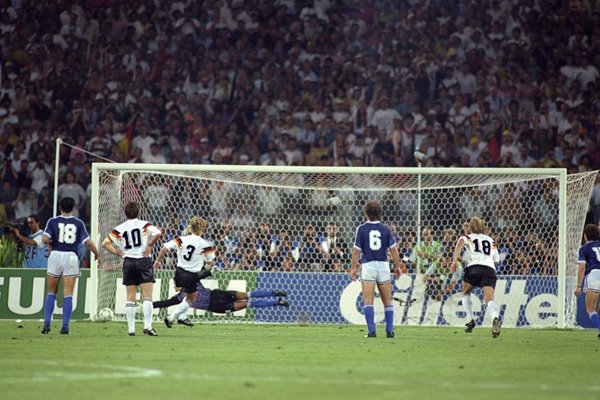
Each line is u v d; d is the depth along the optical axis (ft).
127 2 358.64
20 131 333.21
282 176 264.11
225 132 331.98
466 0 352.90
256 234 235.61
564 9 349.41
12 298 220.02
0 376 92.12
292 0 358.84
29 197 308.81
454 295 219.82
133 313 162.81
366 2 357.20
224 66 346.54
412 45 347.97
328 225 242.99
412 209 261.24
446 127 325.42
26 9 357.41
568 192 229.45
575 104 334.03
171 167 215.92
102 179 223.51
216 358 117.08
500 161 317.01
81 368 101.45
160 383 88.17
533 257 236.22
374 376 97.09
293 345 142.51
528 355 129.70
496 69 340.80
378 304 221.05
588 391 85.76
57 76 345.51
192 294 183.01
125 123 333.42
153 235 163.84
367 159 320.29
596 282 179.42
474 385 89.61
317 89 340.39
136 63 347.97
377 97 338.34
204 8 358.23
